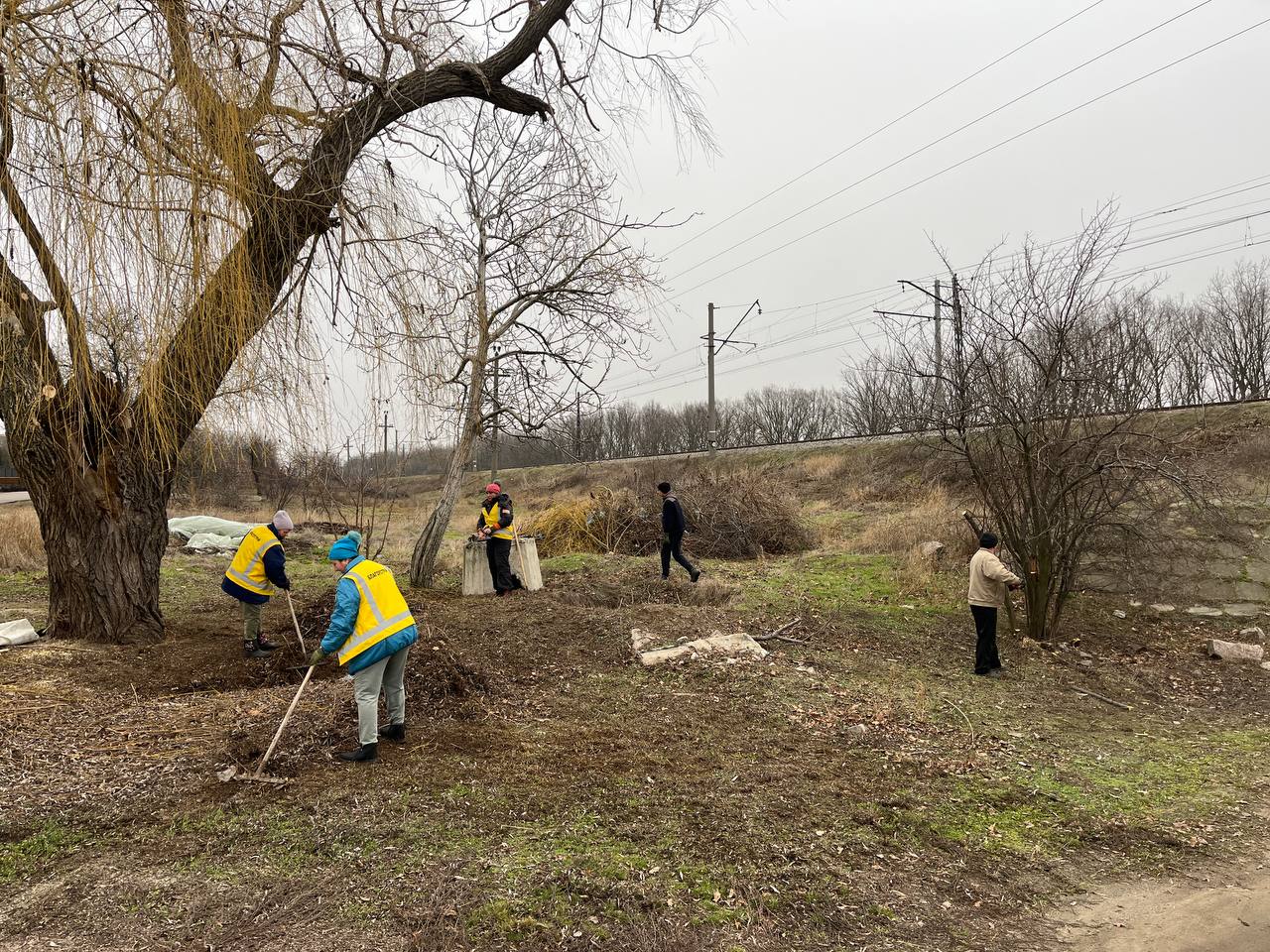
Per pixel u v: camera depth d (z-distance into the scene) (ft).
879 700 22.30
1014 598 34.73
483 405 39.19
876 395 76.18
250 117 21.01
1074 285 29.12
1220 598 34.01
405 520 74.38
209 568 43.60
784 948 10.81
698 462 103.81
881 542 48.75
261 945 10.23
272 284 22.31
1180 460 33.14
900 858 13.60
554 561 48.24
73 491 24.17
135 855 12.43
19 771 15.12
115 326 18.67
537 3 27.40
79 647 23.57
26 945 10.09
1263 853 14.33
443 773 15.94
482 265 37.70
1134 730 21.72
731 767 17.13
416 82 24.86
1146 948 11.24
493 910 11.09
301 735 17.38
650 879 12.22
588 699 21.86
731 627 29.07
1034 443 29.73
